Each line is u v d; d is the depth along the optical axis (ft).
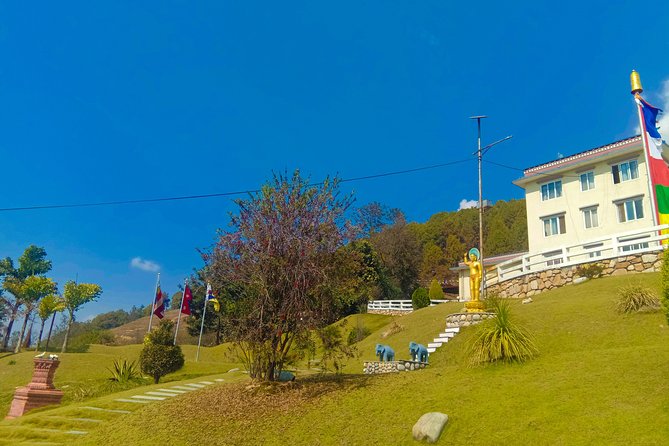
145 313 394.73
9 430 47.98
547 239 122.72
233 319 41.63
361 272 44.34
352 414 32.27
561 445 21.97
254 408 37.83
